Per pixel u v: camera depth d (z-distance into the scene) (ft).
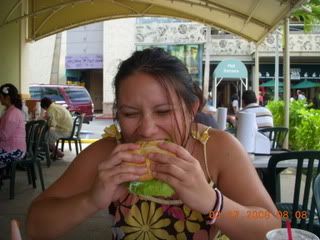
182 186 3.43
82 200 3.96
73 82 83.76
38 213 4.26
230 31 33.96
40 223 4.20
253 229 3.82
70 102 57.36
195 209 3.58
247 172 4.44
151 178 3.51
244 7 25.35
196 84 4.31
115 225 4.63
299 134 26.25
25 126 19.89
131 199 4.50
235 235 3.79
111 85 4.70
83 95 58.70
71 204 4.02
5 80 29.48
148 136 3.95
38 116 30.86
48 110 29.45
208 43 60.75
